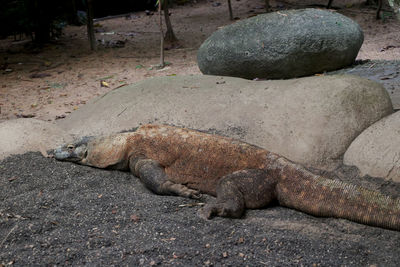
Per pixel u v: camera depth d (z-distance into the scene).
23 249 3.21
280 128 4.57
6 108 7.64
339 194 3.52
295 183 3.72
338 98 4.61
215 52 8.21
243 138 4.62
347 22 8.16
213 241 3.21
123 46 12.41
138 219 3.55
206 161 4.09
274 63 7.79
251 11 15.55
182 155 4.21
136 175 4.53
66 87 8.83
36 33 12.93
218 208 3.58
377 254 3.02
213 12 16.30
